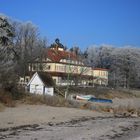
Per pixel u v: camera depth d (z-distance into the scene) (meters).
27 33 94.81
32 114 36.66
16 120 31.36
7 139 20.69
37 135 22.50
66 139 21.28
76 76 102.94
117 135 24.53
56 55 115.88
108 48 187.50
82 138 22.00
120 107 54.19
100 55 184.38
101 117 39.53
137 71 168.62
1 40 51.22
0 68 48.31
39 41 101.56
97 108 51.09
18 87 51.16
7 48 52.41
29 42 94.94
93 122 33.03
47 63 110.94
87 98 76.25
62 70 113.81
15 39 89.94
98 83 129.62
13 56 57.88
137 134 25.67
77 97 75.50
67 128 26.98
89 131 25.59
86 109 49.31
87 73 125.75
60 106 49.31
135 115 46.41
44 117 34.91
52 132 24.16
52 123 30.64
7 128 26.06
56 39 137.50
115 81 153.50
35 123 30.09
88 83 115.88
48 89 71.50
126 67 163.88
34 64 94.56
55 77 108.81
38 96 50.84
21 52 89.12
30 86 70.69
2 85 47.03
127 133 25.95
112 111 50.12
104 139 22.19
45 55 103.75
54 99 51.28
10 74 49.94
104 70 142.62
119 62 172.88
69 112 41.66
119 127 29.58
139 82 157.62
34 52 96.62
